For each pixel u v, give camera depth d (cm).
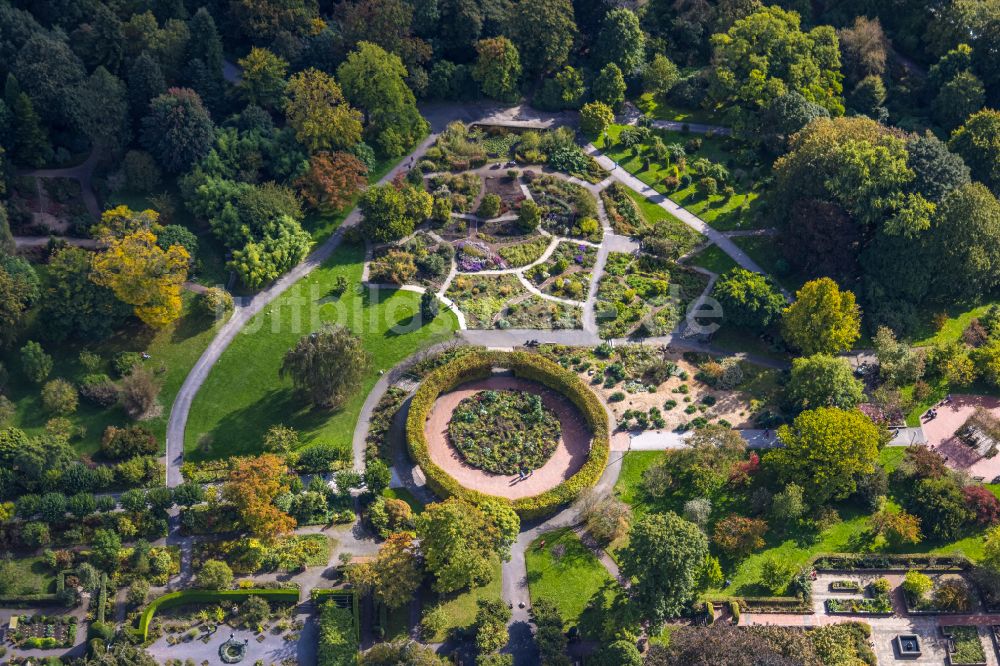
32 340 16288
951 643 13812
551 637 13262
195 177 18050
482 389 16388
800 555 14625
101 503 14450
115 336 16612
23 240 17662
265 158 18912
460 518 13650
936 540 14888
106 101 18288
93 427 15600
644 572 13262
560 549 14538
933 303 17900
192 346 16638
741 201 19538
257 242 17588
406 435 15525
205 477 15100
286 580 14100
